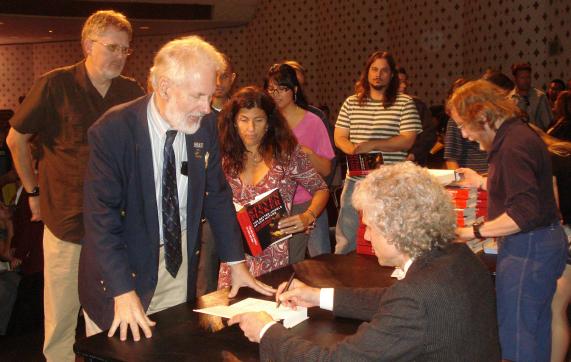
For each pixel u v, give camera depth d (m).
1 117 7.70
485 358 1.59
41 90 3.08
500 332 2.94
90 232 2.12
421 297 1.55
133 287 2.09
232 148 3.03
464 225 3.13
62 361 3.26
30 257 4.47
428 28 9.55
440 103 9.43
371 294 2.13
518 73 6.00
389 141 4.40
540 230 2.85
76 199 3.10
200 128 2.33
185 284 2.45
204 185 2.36
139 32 14.21
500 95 2.91
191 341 1.93
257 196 2.91
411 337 1.54
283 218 2.83
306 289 2.19
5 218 4.65
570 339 3.52
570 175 3.25
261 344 1.77
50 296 3.19
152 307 2.43
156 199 2.25
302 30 12.55
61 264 3.15
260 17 13.26
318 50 12.23
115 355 1.83
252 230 2.79
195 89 2.02
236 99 2.99
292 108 4.11
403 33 10.16
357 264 2.84
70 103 3.09
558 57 7.04
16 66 16.11
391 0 10.49
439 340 1.53
